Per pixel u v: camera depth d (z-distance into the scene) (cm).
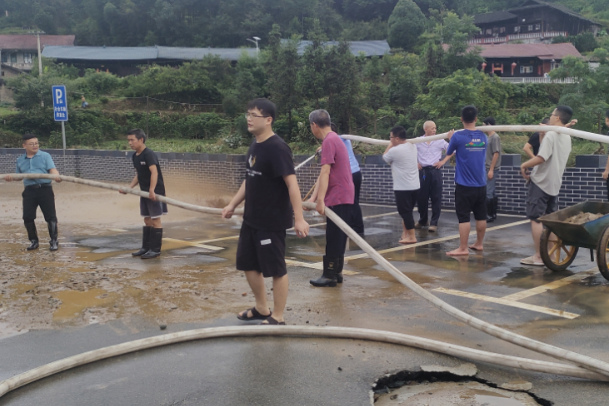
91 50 6619
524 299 495
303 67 3120
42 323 448
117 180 2005
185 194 1571
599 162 945
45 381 336
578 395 316
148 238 712
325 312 467
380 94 3073
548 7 8000
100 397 315
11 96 5009
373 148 1753
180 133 4306
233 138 2725
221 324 442
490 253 705
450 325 431
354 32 8288
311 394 318
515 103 4766
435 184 888
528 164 614
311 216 1103
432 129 880
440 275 592
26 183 758
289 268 640
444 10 8994
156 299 512
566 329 416
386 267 409
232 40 8425
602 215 569
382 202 1301
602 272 532
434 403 320
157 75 5084
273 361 365
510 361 341
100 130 4222
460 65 3819
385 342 395
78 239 862
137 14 8919
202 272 621
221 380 337
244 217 424
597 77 3675
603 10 9488
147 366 358
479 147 670
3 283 574
